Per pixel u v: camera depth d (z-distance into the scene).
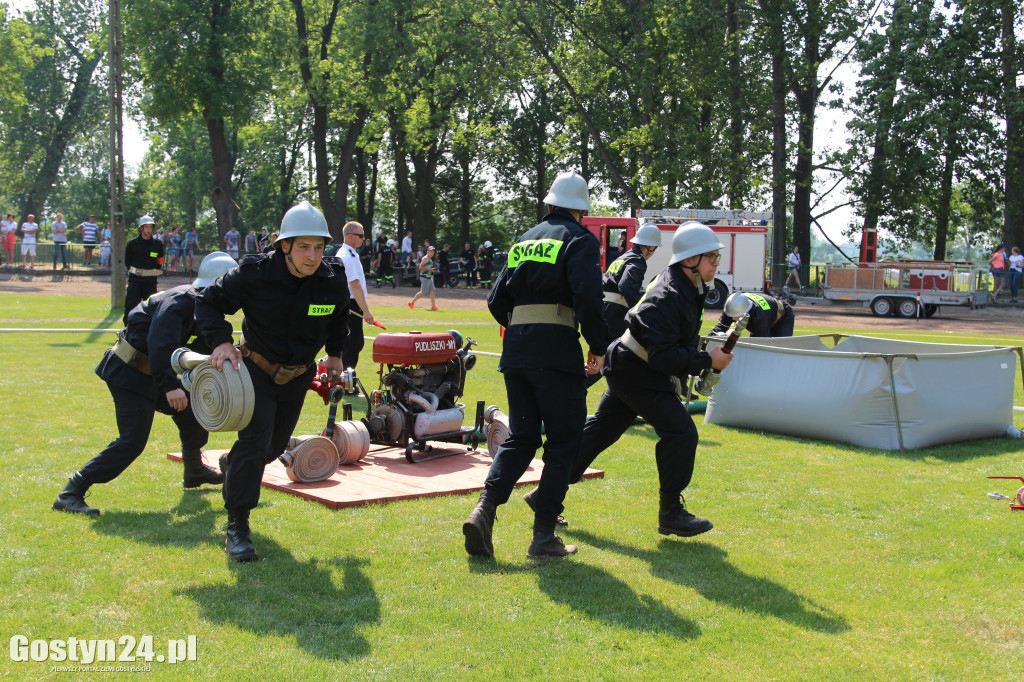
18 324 17.62
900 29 36.19
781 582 4.66
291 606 4.16
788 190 39.50
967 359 8.51
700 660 3.71
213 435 8.05
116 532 5.18
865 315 30.05
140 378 5.55
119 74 21.89
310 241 4.63
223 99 38.41
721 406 9.20
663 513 5.38
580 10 38.03
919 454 7.91
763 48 35.88
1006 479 6.96
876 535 5.53
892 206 39.97
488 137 52.75
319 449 6.40
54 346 14.06
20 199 68.50
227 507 4.86
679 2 35.12
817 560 5.03
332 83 40.06
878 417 8.13
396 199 65.25
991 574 4.82
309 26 44.16
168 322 5.15
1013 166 37.09
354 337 10.08
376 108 40.59
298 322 4.80
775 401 8.73
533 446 5.09
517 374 4.98
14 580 4.36
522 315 4.98
